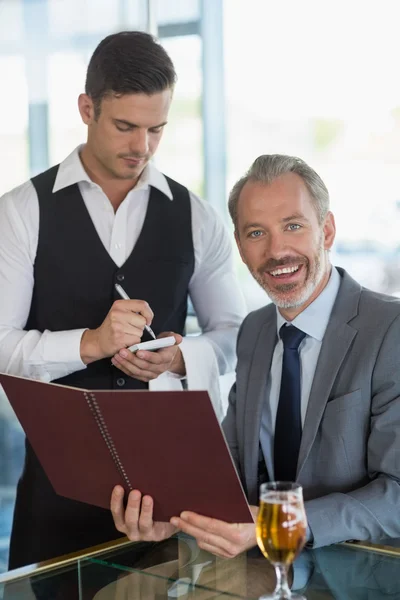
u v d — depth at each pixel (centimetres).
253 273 183
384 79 304
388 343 171
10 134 347
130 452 140
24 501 214
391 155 305
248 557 147
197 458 133
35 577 148
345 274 188
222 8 325
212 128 332
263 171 180
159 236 220
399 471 164
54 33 339
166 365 202
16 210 212
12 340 205
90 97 200
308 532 153
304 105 317
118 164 202
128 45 192
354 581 137
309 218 177
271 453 186
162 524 155
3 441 348
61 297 213
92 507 210
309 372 182
